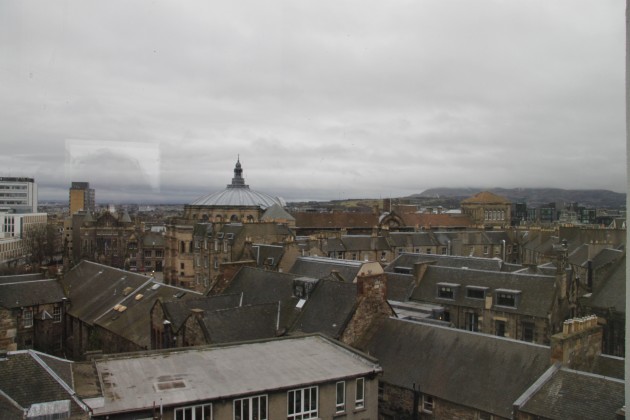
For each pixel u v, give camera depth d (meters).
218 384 29.64
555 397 30.91
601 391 29.86
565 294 57.91
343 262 64.38
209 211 147.88
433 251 129.38
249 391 28.89
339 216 154.25
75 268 84.88
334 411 31.69
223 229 106.19
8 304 67.25
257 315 47.56
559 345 33.38
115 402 26.67
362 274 45.91
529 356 35.72
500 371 36.00
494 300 59.69
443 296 64.06
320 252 106.62
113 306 67.44
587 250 66.12
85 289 76.75
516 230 132.00
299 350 36.31
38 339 70.06
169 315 48.78
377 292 45.88
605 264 59.28
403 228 156.12
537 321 55.78
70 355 70.56
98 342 63.84
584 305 56.66
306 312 47.25
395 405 39.62
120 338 59.47
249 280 56.97
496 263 75.38
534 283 58.56
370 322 45.28
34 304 70.06
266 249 85.81
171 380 29.84
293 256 81.62
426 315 57.53
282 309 49.47
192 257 115.69
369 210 168.88
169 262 119.31
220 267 59.72
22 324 68.81
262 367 32.69
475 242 130.12
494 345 37.91
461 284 63.34
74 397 24.97
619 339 51.50
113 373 30.44
